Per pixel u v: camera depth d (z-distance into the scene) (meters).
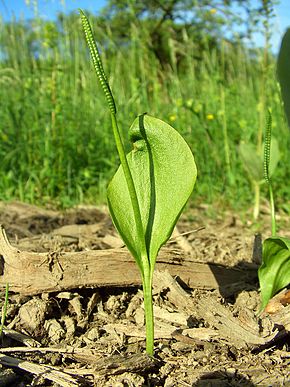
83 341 0.22
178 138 0.18
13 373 0.19
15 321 0.23
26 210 0.49
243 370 0.19
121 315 0.24
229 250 0.34
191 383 0.19
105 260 0.24
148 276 0.19
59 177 0.57
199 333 0.21
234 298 0.25
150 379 0.19
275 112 0.63
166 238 0.18
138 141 0.19
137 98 0.66
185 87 0.77
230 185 0.57
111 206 0.19
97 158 0.61
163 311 0.23
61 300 0.24
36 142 0.58
